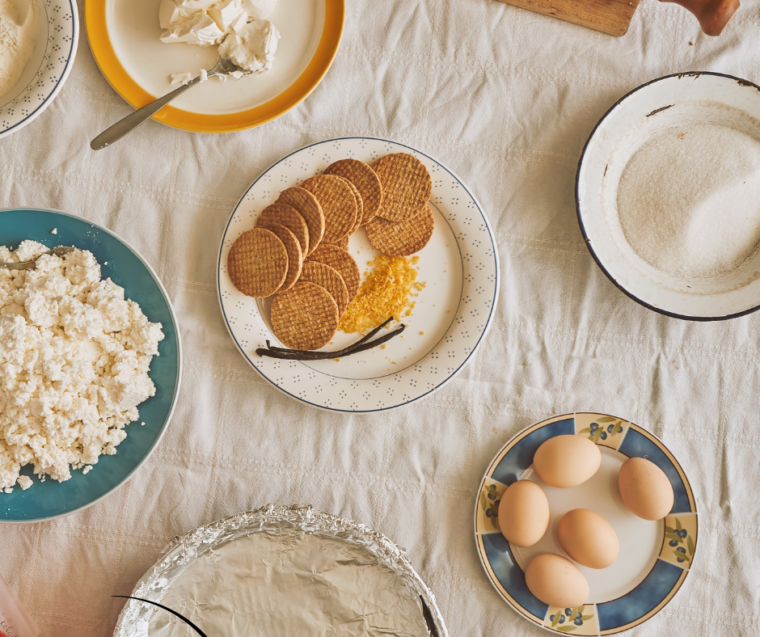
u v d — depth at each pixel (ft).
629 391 3.39
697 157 3.28
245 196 3.26
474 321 3.29
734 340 3.40
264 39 3.23
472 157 3.38
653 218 3.30
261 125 3.34
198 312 3.34
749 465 3.40
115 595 3.28
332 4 3.28
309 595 3.24
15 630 3.26
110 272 3.25
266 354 3.27
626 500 3.27
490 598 3.34
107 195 3.34
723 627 3.37
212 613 3.22
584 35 3.39
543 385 3.38
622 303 3.40
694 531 3.29
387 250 3.30
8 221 3.22
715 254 3.30
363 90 3.37
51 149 3.33
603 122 3.28
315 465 3.35
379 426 3.36
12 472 3.17
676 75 3.26
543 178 3.39
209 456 3.33
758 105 3.27
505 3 3.38
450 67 3.38
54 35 3.19
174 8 3.20
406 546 3.34
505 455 3.29
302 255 3.23
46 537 3.30
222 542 3.22
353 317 3.31
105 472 3.23
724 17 3.15
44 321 3.17
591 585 3.32
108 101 3.34
